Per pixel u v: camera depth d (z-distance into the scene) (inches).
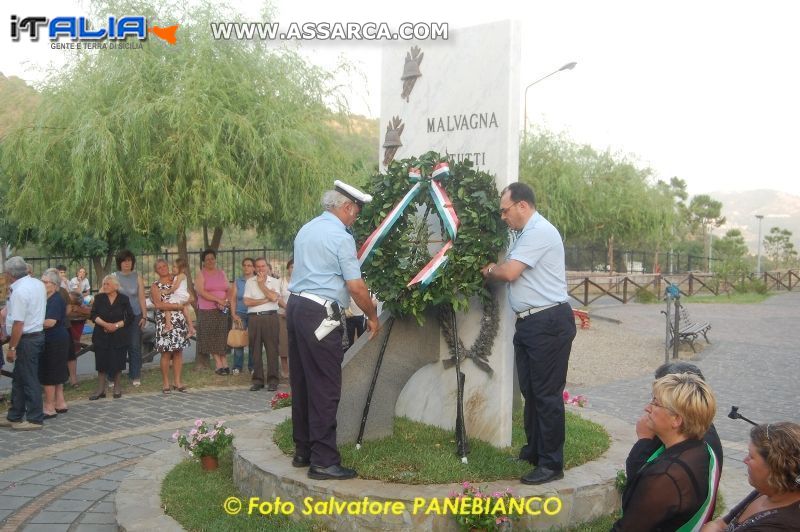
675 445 120.0
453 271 200.1
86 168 395.2
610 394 415.2
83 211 420.2
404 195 211.6
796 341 644.1
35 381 306.7
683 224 1831.9
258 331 389.7
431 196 205.2
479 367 215.9
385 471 187.3
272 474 188.7
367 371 211.6
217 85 418.3
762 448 108.7
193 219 401.1
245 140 419.2
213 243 500.7
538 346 183.5
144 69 412.8
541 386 184.9
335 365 184.7
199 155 396.2
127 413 336.2
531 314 184.7
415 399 236.7
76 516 206.1
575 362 530.6
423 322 207.3
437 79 225.0
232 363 467.2
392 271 207.6
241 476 204.1
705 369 503.8
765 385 446.6
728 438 308.8
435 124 225.5
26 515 206.8
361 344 209.6
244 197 415.8
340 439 208.4
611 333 692.1
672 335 580.1
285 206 438.9
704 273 1253.1
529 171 1031.6
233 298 430.6
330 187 448.5
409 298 205.6
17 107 455.2
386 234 209.0
